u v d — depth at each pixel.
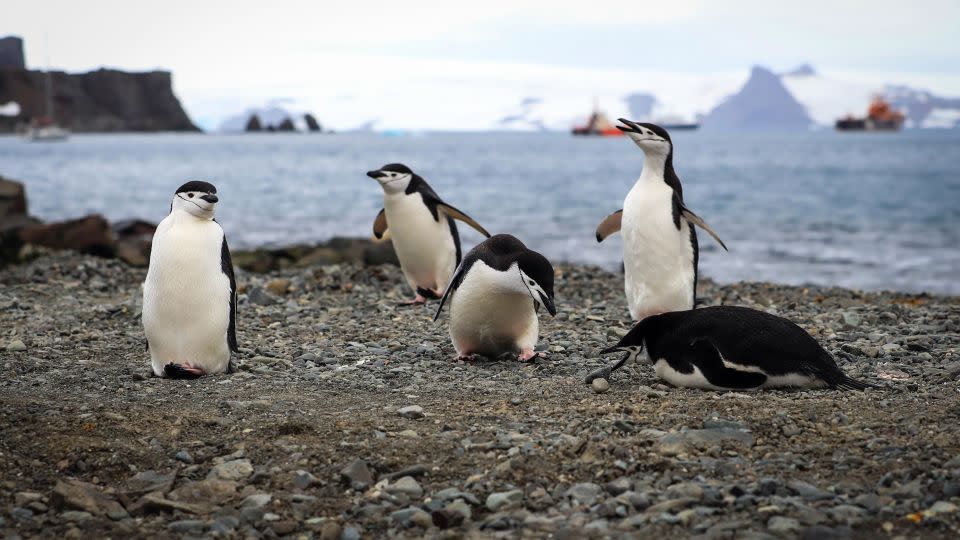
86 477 4.93
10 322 9.66
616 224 10.49
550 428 5.55
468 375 7.22
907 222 31.59
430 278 11.82
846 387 6.30
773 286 13.34
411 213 11.38
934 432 5.27
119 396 6.49
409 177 11.36
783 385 6.29
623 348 6.75
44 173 72.81
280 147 185.25
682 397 6.17
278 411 6.03
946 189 48.62
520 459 4.90
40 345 8.51
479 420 5.77
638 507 4.38
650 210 9.03
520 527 4.25
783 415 5.55
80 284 12.55
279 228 30.70
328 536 4.23
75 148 170.88
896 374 7.03
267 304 10.98
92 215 16.20
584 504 4.47
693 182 56.69
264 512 4.50
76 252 15.38
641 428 5.44
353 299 11.51
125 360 7.94
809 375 6.26
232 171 76.56
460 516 4.32
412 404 6.23
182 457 5.12
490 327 7.53
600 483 4.71
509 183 58.44
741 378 6.26
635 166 85.62
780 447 5.09
